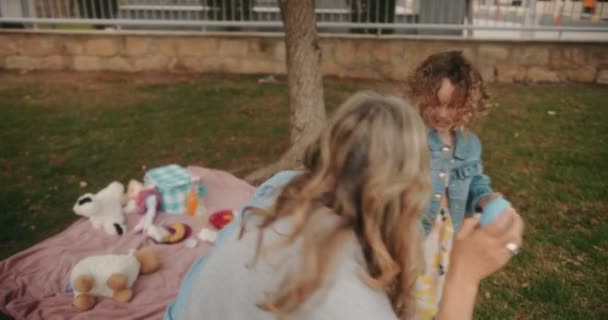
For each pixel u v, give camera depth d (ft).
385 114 3.88
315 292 3.44
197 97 24.22
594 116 22.36
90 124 20.61
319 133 4.10
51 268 10.64
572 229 13.56
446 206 7.34
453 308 3.99
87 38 28.19
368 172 3.73
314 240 3.60
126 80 27.02
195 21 27.76
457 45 27.22
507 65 27.50
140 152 18.20
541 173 16.90
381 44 27.35
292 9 14.71
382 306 3.45
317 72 15.24
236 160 17.78
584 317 10.35
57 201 14.85
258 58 28.25
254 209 4.07
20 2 28.96
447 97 6.80
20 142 18.74
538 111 22.99
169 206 12.85
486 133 20.33
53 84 26.07
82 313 9.39
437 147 7.09
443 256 6.95
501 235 3.96
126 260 10.09
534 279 11.50
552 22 29.99
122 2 28.99
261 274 3.72
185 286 5.50
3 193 15.10
